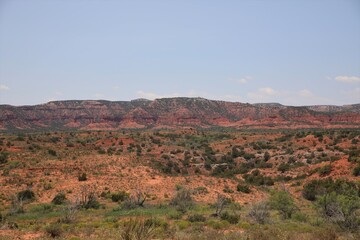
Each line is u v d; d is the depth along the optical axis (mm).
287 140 112875
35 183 51281
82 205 40656
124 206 40469
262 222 28594
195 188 51188
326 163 67375
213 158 95562
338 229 22984
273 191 42625
